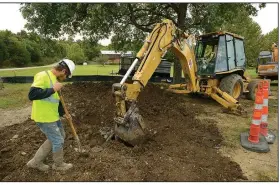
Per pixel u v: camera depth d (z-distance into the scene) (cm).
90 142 471
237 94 865
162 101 794
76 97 832
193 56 761
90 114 628
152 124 578
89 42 1193
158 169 382
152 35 538
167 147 464
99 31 1080
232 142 512
